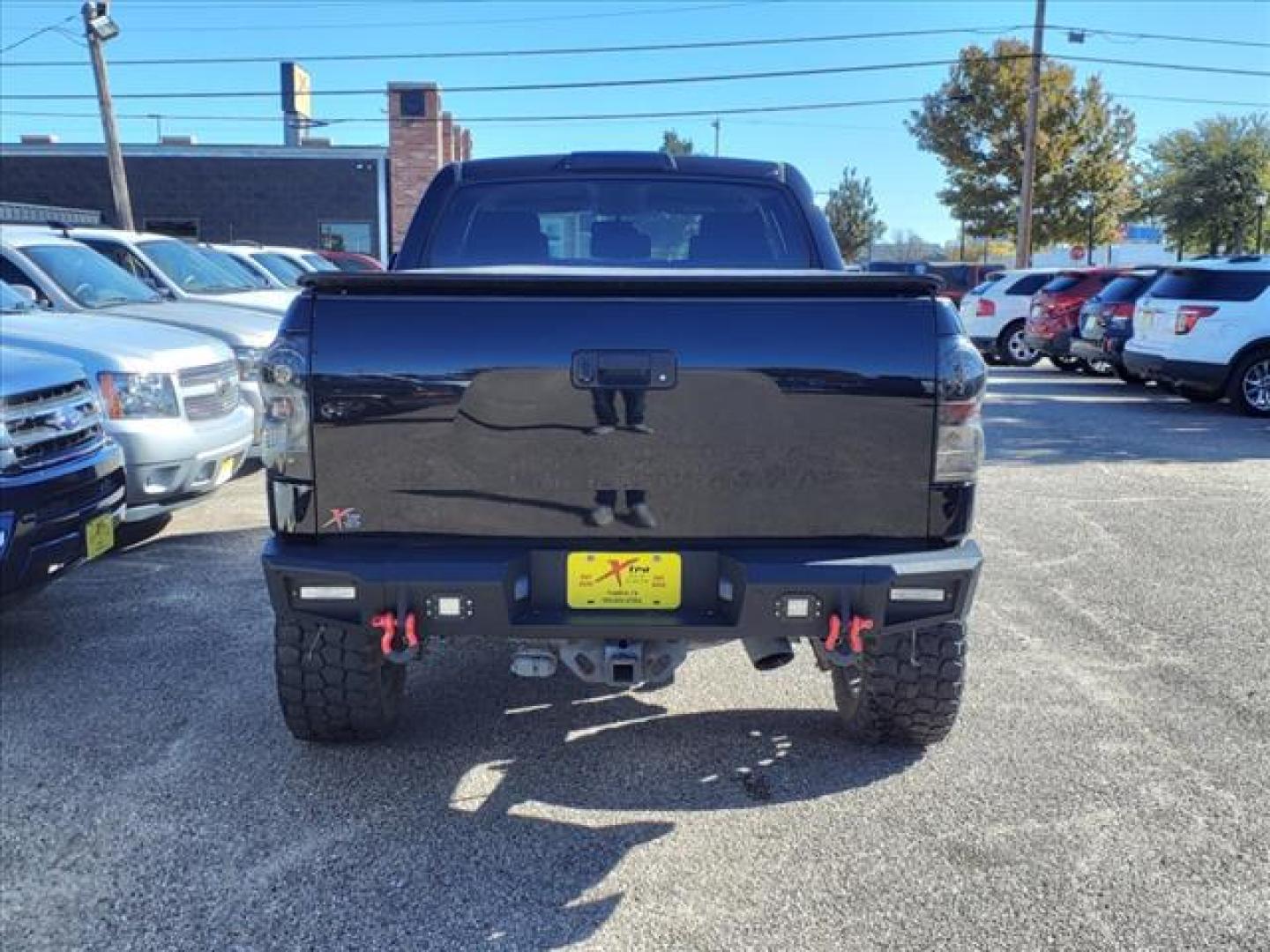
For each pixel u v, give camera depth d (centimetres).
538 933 284
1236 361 1267
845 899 297
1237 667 468
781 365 304
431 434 306
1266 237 4656
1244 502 795
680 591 314
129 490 599
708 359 303
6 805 348
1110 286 1605
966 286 2969
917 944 278
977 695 437
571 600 315
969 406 308
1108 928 284
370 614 309
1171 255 4844
